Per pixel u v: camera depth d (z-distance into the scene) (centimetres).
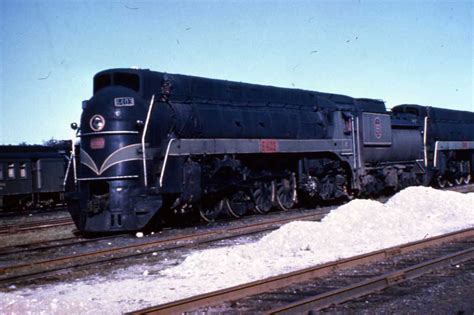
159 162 1606
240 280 915
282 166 2153
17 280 984
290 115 2147
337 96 2517
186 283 907
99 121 1569
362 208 1536
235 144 1858
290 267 1014
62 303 754
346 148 2398
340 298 750
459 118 3547
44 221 2169
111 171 1542
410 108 3142
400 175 2803
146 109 1586
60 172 3350
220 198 1862
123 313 711
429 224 1644
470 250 1059
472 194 2103
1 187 2994
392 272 878
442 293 780
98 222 1548
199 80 1823
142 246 1301
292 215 1925
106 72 1639
